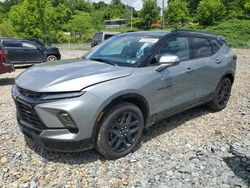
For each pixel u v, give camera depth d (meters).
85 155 4.05
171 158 4.04
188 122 5.41
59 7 50.75
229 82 6.18
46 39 41.16
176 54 4.80
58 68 4.08
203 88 5.38
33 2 39.38
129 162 3.92
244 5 67.94
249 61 15.60
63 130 3.52
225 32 51.50
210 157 4.08
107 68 4.02
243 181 3.52
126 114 3.95
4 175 3.59
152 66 4.29
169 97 4.57
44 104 3.48
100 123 3.70
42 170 3.70
